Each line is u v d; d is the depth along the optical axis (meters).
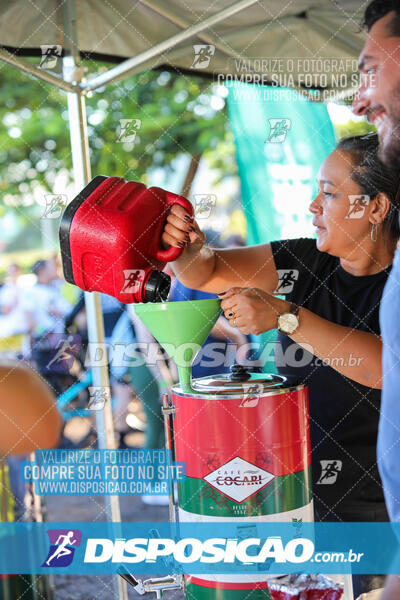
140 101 4.17
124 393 3.11
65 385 3.02
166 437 1.03
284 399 0.95
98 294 1.74
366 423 1.29
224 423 0.93
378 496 1.28
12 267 3.49
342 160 1.32
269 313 1.07
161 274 1.06
